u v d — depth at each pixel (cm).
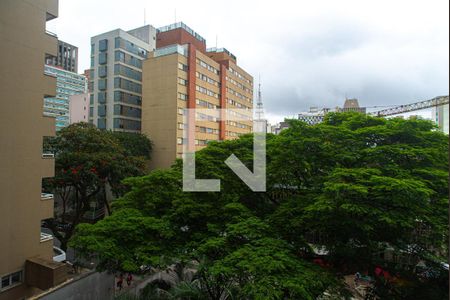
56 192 2861
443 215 991
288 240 1147
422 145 1184
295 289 819
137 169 2638
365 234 1010
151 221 1259
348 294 1041
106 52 4397
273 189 1393
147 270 1368
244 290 871
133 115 4491
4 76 1382
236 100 5484
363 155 1159
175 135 3919
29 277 1464
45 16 1598
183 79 4059
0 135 1366
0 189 1369
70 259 2142
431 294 1042
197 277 1249
